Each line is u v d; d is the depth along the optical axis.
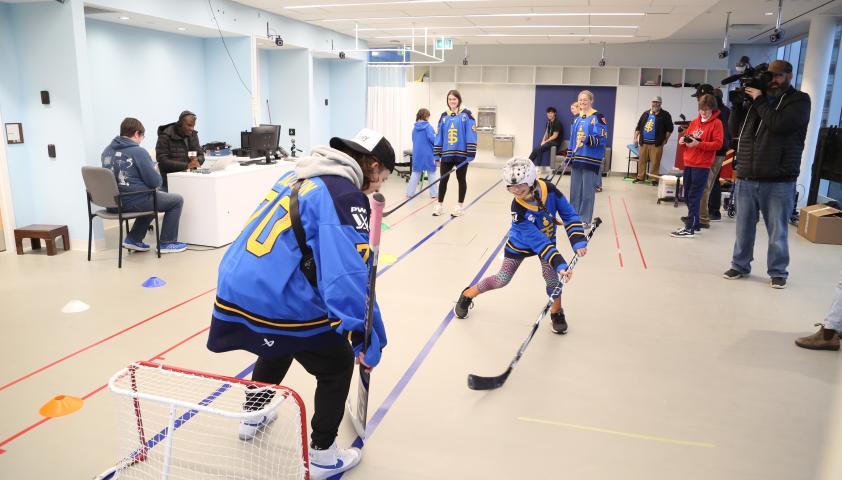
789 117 4.46
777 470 2.42
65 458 2.42
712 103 6.48
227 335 2.02
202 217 5.99
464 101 14.39
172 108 8.45
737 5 8.73
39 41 5.68
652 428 2.73
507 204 8.87
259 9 8.93
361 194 1.97
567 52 13.80
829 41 9.34
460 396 2.99
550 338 3.79
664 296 4.67
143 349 3.50
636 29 10.84
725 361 3.48
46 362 3.32
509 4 8.28
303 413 1.84
